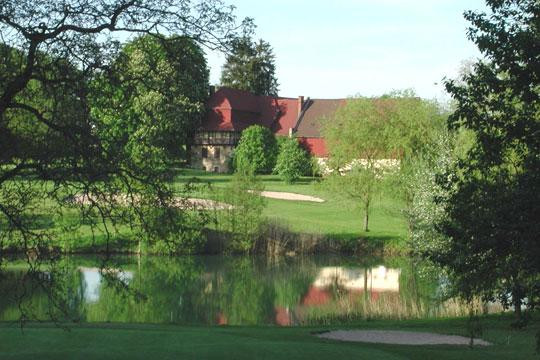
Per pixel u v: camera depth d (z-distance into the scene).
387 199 64.75
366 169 64.75
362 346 20.91
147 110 15.16
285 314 34.19
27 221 15.23
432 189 34.84
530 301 13.36
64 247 41.81
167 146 15.50
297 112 120.69
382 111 66.50
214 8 15.12
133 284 42.22
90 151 13.82
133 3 14.27
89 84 14.41
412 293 40.72
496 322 27.38
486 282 14.69
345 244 59.59
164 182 15.16
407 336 23.89
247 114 118.31
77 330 21.03
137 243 50.19
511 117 14.08
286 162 95.25
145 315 32.88
